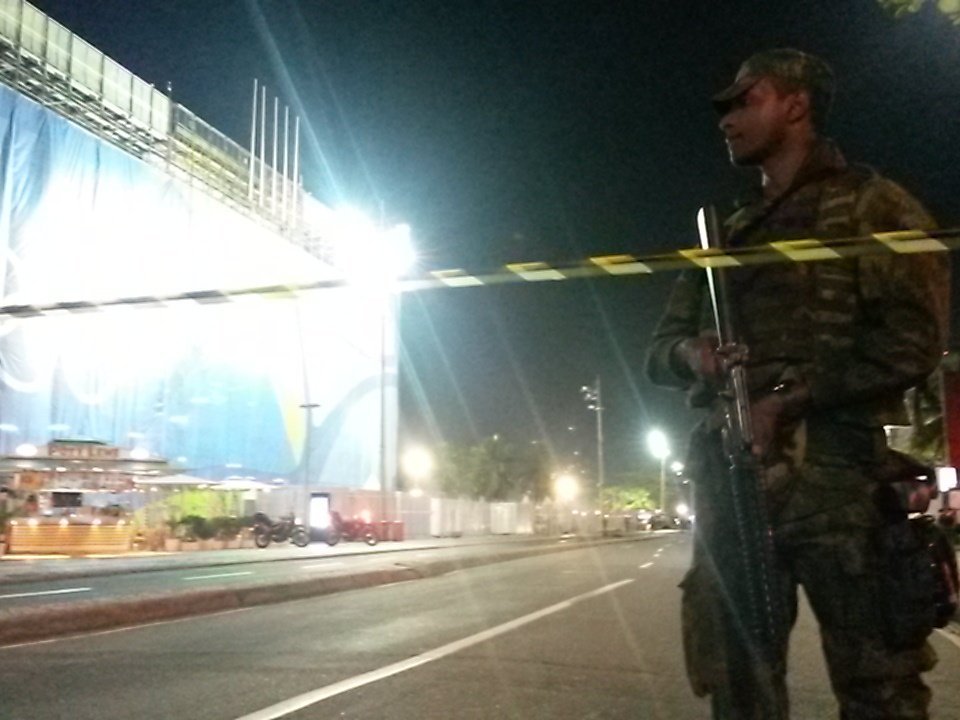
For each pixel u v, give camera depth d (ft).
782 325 7.67
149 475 114.32
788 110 8.17
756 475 7.25
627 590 53.83
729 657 7.29
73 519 104.01
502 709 21.54
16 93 108.27
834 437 7.47
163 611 38.11
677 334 8.58
